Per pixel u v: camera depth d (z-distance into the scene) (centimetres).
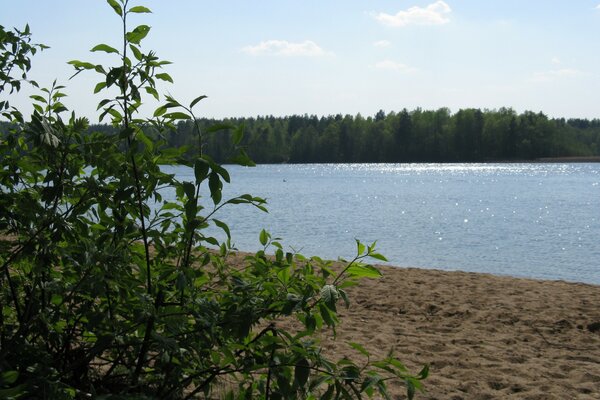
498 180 7062
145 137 286
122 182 284
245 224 2473
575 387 534
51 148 280
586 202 3866
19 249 291
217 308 278
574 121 18088
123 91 286
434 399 496
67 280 310
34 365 277
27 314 295
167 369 301
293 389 270
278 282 301
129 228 291
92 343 328
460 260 1669
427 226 2503
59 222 282
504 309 862
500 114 13575
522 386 535
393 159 13325
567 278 1412
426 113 13412
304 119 15162
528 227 2494
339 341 659
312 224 2514
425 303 896
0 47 351
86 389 315
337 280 291
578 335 730
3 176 314
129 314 313
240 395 298
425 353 631
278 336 309
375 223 2591
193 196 265
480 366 591
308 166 13375
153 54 290
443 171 9988
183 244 319
